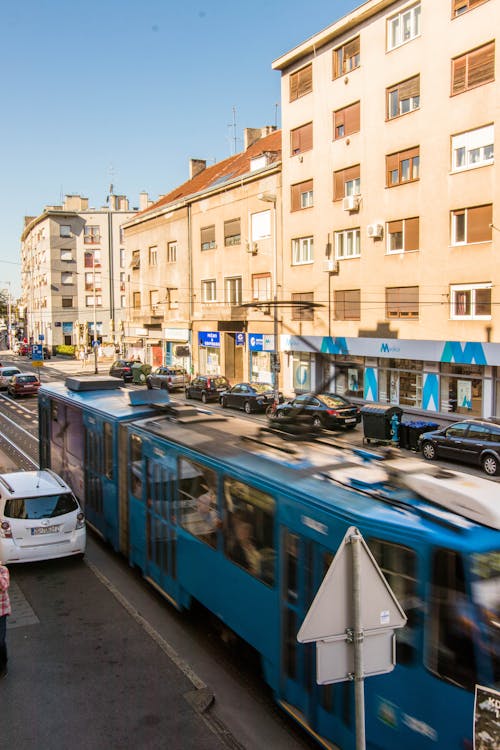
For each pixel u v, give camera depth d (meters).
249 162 39.00
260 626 6.29
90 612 8.72
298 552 5.68
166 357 46.09
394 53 25.19
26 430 25.55
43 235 78.44
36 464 18.78
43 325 80.81
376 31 25.89
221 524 7.12
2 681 6.89
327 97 28.61
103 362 65.81
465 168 22.78
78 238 76.62
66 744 5.77
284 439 8.06
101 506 11.54
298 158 30.62
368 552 3.86
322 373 31.08
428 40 23.73
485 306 22.55
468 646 4.37
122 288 77.50
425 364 25.30
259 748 5.72
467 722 4.31
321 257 29.61
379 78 25.88
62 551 10.23
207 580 7.43
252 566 6.44
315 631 3.75
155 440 9.03
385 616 3.91
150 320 46.88
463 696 4.34
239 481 6.73
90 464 12.17
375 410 20.53
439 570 4.55
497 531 4.66
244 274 35.88
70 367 59.84
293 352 32.66
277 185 32.44
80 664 7.25
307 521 5.58
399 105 25.25
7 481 10.88
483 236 22.44
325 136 28.88
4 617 7.04
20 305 113.81
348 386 29.78
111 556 11.12
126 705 6.41
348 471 6.28
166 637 7.95
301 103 30.22
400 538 4.79
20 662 7.32
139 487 9.69
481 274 22.50
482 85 22.05
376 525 4.97
